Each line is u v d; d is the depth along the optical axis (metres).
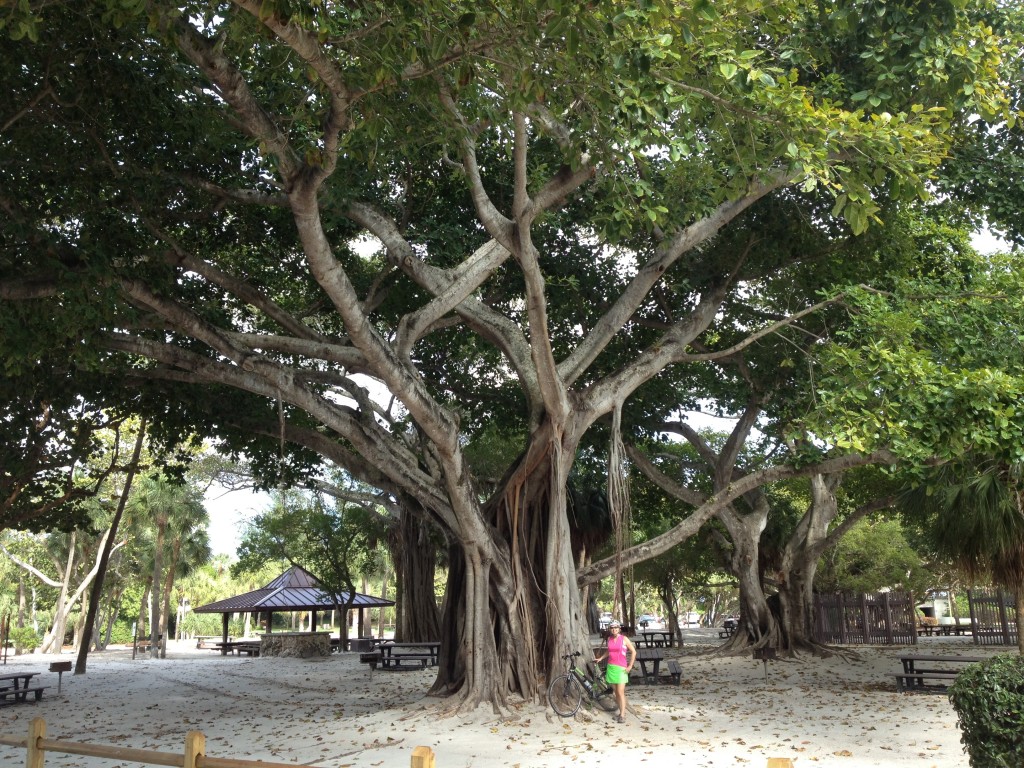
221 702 16.44
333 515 36.75
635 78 7.48
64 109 10.82
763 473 14.58
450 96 9.71
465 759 9.38
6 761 10.73
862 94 10.79
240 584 80.06
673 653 28.92
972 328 12.93
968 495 13.22
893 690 15.90
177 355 11.83
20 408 14.03
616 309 14.18
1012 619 31.91
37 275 9.78
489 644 12.86
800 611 25.56
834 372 13.71
